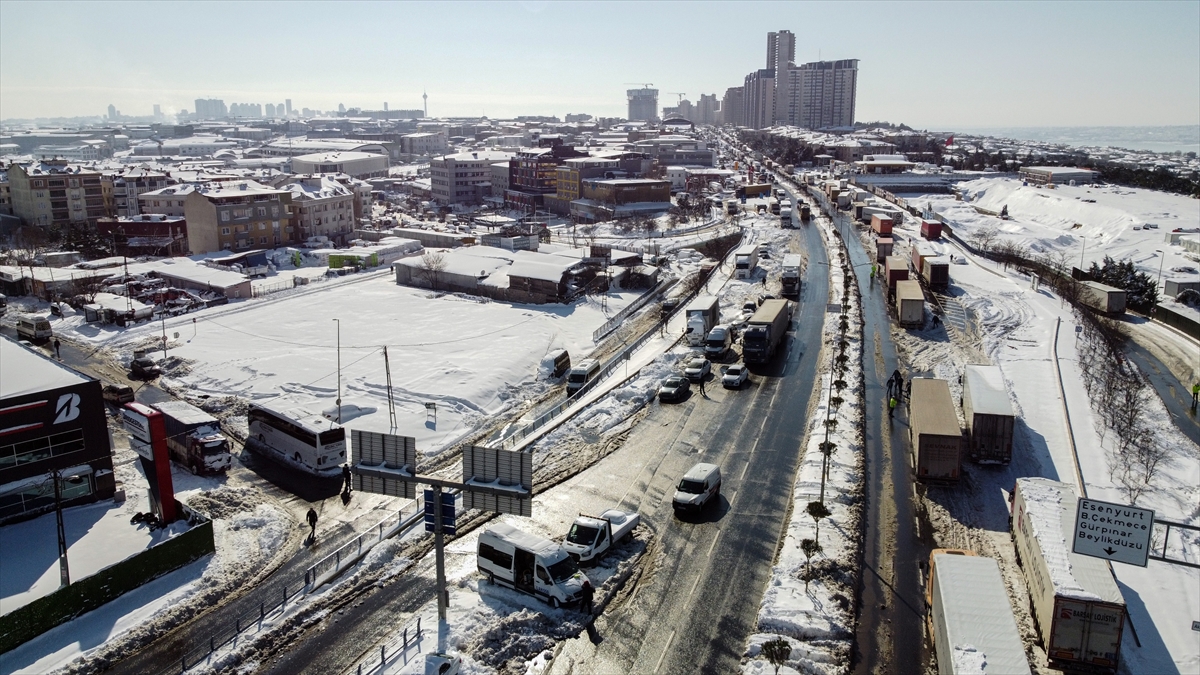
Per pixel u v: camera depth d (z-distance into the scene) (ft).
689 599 114.93
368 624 110.42
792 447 170.50
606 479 154.92
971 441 162.40
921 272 331.57
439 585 107.04
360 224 543.39
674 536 132.87
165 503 139.64
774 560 125.29
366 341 256.11
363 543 132.87
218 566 126.31
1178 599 114.83
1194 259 383.04
